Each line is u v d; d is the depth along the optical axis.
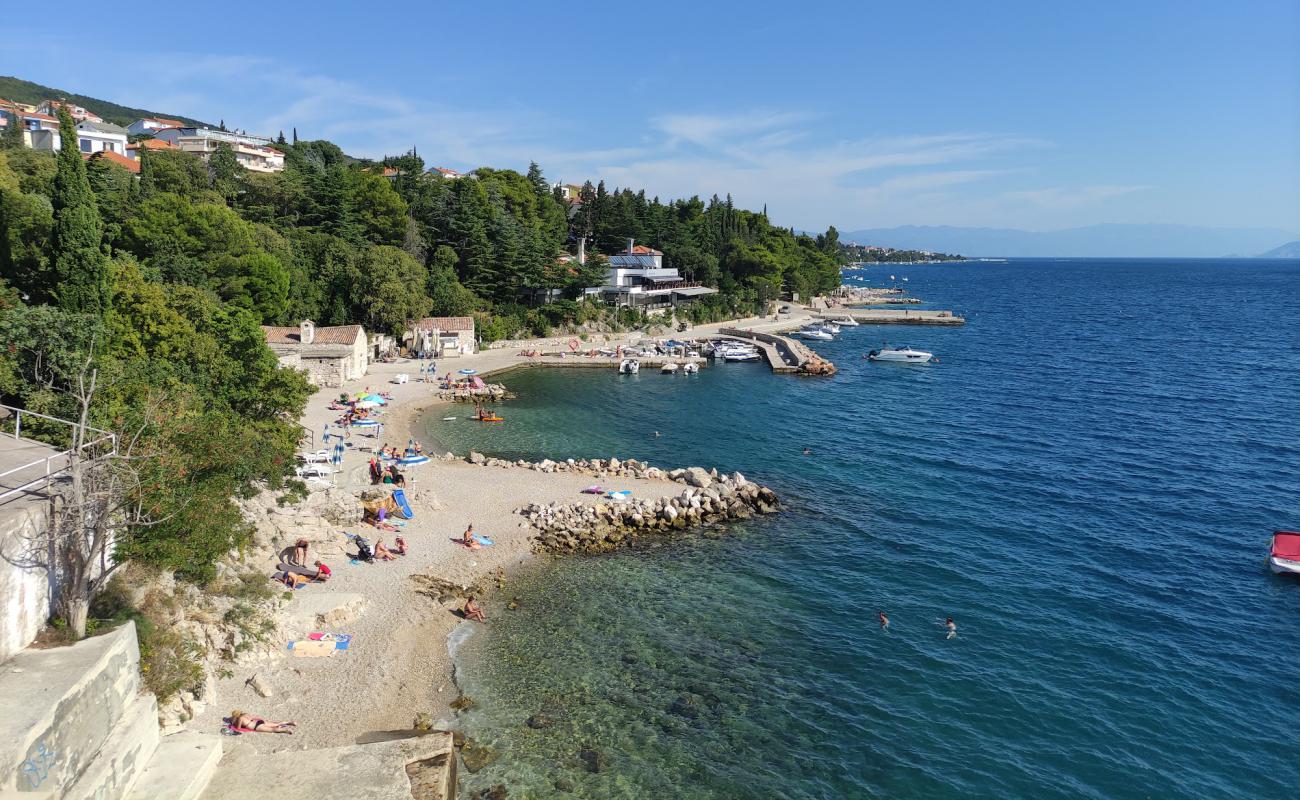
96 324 39.59
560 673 31.44
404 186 141.12
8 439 28.14
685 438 70.50
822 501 53.44
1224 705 30.75
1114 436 72.25
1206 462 63.41
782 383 101.19
